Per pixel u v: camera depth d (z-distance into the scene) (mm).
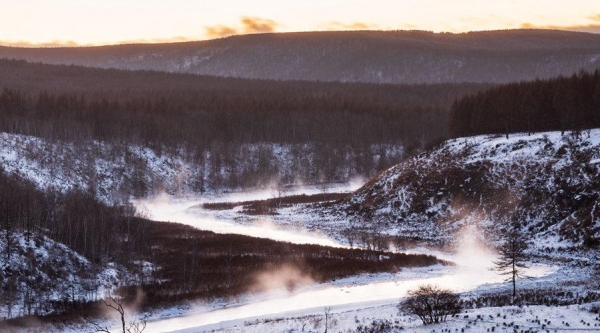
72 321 82062
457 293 90750
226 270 106062
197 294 93438
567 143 137625
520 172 137500
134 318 85750
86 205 133250
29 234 99562
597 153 130375
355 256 116875
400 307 81625
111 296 91562
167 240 130625
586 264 102938
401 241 130125
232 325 81562
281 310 88812
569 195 125625
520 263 106625
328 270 106938
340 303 91000
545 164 135375
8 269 91688
